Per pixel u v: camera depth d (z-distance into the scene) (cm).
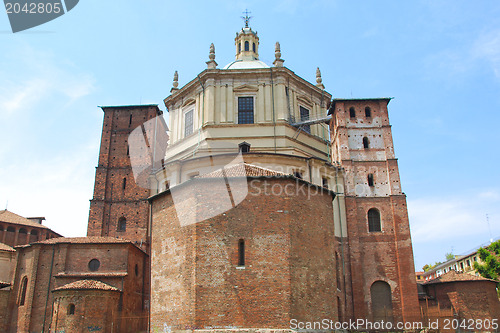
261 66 5331
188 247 3062
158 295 3234
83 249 4422
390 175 4656
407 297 4181
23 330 4222
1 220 5700
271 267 2953
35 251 4447
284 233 3041
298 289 2966
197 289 2900
